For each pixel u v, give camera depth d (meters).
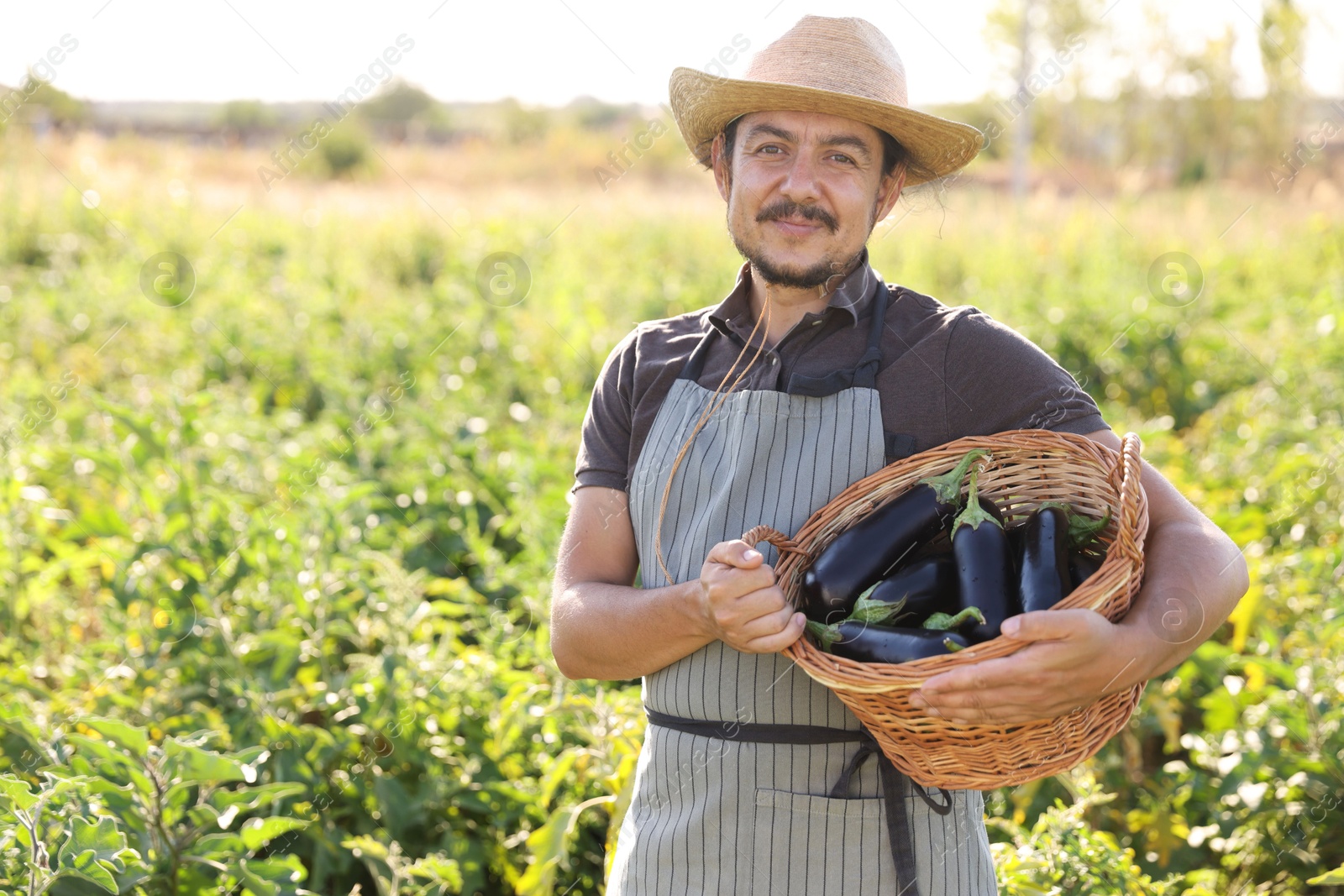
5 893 2.08
